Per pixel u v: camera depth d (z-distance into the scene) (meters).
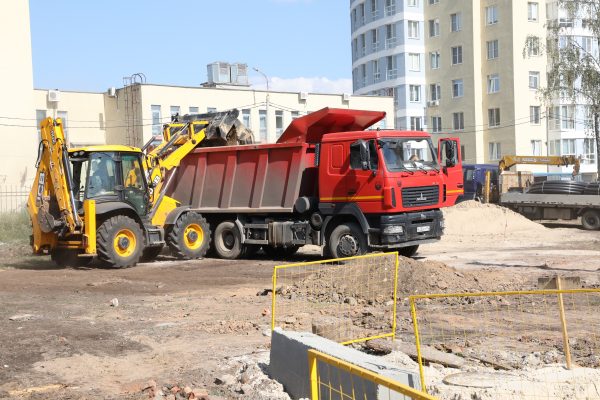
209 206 21.59
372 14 65.31
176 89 48.28
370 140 17.67
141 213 19.61
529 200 31.58
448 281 12.98
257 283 15.33
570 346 8.53
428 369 7.31
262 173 20.27
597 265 16.86
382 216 17.53
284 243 19.61
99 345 9.23
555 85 44.25
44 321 11.02
